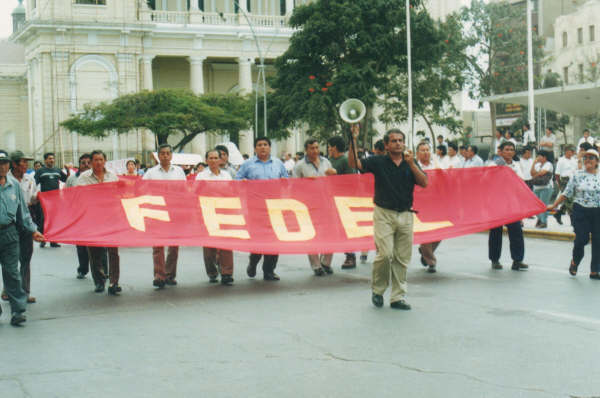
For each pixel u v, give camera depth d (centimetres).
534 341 681
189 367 617
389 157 855
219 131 4747
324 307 871
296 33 3531
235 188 1102
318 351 659
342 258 1388
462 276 1100
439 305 866
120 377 593
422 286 1009
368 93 3378
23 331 779
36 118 5850
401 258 855
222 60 6450
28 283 962
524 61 3962
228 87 6631
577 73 5312
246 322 795
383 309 849
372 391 541
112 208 1025
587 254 1359
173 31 5794
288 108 3509
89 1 5581
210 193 1085
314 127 3541
